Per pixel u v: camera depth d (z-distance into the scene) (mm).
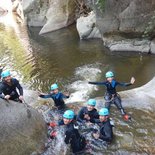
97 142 7492
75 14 24297
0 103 6906
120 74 13547
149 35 15266
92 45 18156
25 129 7074
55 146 7281
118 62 14906
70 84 13266
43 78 14367
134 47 15742
